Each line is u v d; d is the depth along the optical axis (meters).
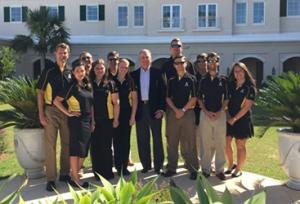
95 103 6.97
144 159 7.60
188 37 32.31
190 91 7.14
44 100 6.67
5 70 24.28
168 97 7.25
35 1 33.88
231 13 31.95
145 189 3.19
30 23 30.75
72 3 33.62
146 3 32.78
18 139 7.18
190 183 6.91
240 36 31.91
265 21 31.77
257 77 33.88
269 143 11.20
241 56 31.88
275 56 31.52
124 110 7.33
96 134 7.08
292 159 6.48
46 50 31.05
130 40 32.56
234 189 6.43
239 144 7.16
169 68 7.41
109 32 33.34
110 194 3.08
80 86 6.55
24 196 6.30
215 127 7.04
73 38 33.31
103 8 33.31
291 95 6.46
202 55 7.71
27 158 7.15
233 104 7.03
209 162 7.21
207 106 7.07
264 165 8.57
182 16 32.47
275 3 31.58
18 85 7.23
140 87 7.38
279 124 6.73
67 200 6.07
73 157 6.56
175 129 7.24
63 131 6.79
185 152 7.27
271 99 6.77
